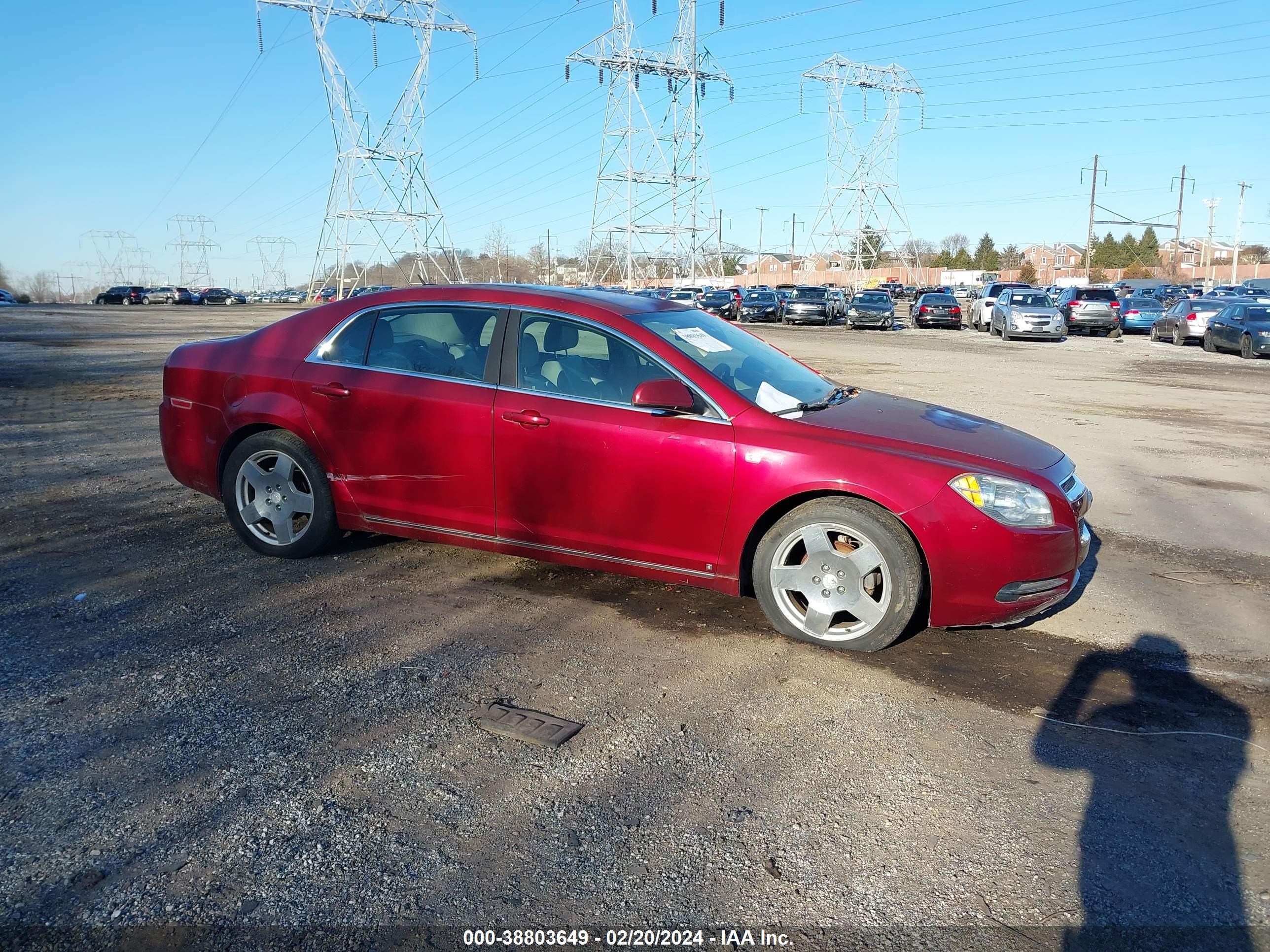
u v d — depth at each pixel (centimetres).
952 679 370
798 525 394
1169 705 350
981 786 290
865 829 266
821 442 394
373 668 368
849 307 3503
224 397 507
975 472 380
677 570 421
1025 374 1672
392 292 491
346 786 283
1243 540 583
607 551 432
